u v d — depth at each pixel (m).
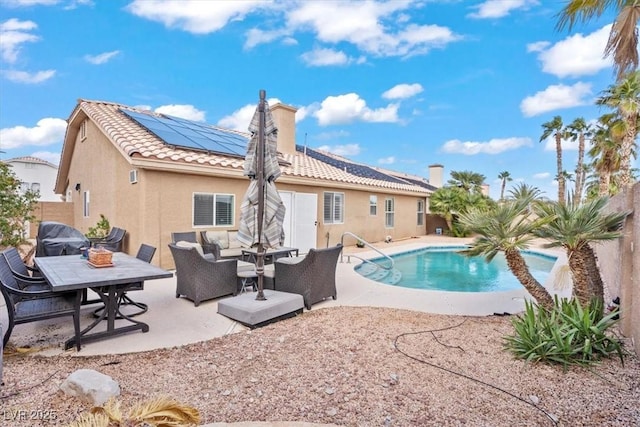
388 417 2.73
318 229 13.68
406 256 14.27
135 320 4.86
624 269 4.40
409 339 4.38
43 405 2.82
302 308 5.66
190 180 9.50
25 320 3.85
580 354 3.68
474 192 23.03
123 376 3.40
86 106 12.16
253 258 8.61
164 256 8.95
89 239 9.60
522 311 5.74
